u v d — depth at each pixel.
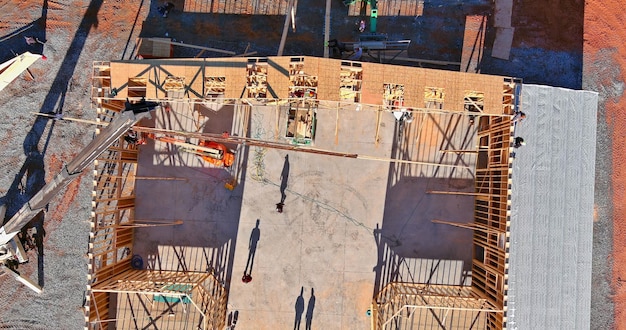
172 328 17.78
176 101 17.31
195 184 19.11
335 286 19.00
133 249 18.95
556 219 17.41
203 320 17.67
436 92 17.28
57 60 19.72
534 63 19.81
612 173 19.97
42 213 19.61
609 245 19.97
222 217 19.08
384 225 19.05
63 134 19.72
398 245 19.00
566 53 19.83
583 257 17.50
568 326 17.17
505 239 16.67
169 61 16.34
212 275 18.94
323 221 19.05
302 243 19.03
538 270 17.22
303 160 19.09
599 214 19.94
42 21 19.75
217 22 19.83
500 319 16.86
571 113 17.72
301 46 19.77
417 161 19.08
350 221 19.03
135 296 17.91
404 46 19.69
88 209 19.62
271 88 15.91
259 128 19.05
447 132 19.02
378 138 19.03
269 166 19.11
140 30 19.77
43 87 19.75
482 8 19.86
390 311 17.73
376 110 18.94
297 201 19.05
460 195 18.98
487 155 18.92
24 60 18.64
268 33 19.84
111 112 17.69
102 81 17.02
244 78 16.05
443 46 19.84
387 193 19.08
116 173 19.06
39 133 19.77
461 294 18.20
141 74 16.34
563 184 17.52
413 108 16.14
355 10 19.84
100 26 19.75
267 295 18.98
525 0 19.86
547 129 17.56
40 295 19.64
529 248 17.20
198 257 19.03
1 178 19.73
